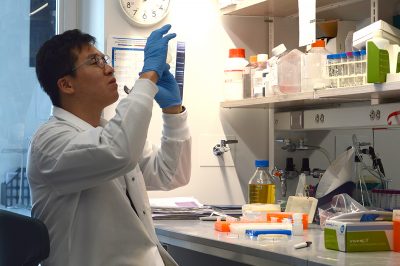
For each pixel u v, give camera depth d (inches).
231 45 132.6
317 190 108.9
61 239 74.3
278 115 130.9
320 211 99.0
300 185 113.7
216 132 131.0
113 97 79.0
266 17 134.1
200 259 115.1
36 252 65.2
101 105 78.7
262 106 127.1
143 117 71.5
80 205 74.4
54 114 78.2
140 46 124.8
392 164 103.8
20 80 127.9
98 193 75.0
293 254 72.2
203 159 129.4
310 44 107.7
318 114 119.8
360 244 74.4
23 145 127.4
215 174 130.5
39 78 78.5
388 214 80.5
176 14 128.2
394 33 93.3
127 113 70.9
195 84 129.5
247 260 79.1
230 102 126.4
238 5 125.0
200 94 129.8
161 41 78.5
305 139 127.6
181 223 104.0
